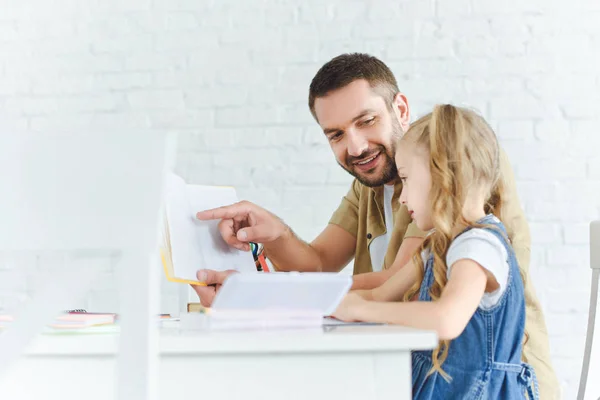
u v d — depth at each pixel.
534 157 2.26
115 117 2.39
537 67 2.28
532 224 2.23
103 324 0.91
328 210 2.30
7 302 2.29
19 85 2.42
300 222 2.30
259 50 2.36
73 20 2.42
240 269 1.48
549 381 1.46
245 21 2.37
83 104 2.40
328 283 0.82
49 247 0.66
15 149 0.67
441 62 2.30
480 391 1.18
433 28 2.31
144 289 0.67
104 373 0.74
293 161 2.32
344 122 1.79
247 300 0.83
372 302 1.06
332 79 1.79
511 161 2.26
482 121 1.38
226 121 2.35
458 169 1.31
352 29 2.34
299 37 2.35
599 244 1.48
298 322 0.87
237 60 2.37
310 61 2.34
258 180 2.32
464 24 2.31
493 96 2.28
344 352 0.75
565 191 2.24
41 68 2.42
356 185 1.93
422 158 1.36
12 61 2.42
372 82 1.78
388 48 2.32
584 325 2.19
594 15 2.29
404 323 1.02
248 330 0.83
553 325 2.20
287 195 2.31
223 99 2.36
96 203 0.67
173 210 1.33
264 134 2.34
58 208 0.67
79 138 0.67
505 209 1.48
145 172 0.67
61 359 0.75
